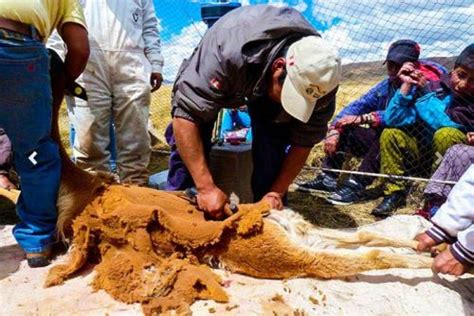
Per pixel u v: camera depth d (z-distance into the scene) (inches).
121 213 101.3
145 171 167.3
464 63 160.4
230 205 108.2
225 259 102.8
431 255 107.7
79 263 102.9
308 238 104.4
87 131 154.9
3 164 136.9
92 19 149.8
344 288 99.0
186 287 92.8
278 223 101.7
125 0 154.4
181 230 100.9
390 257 101.3
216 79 100.6
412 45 180.4
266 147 125.6
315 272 100.0
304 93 95.1
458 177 152.0
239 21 101.8
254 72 101.5
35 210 105.4
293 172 120.4
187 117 103.7
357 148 197.6
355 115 198.5
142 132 161.8
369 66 213.9
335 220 170.9
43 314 89.7
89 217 103.7
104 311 90.2
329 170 188.4
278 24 98.7
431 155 177.8
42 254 106.6
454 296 98.5
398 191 176.6
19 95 95.0
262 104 117.4
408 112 175.5
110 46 151.4
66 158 113.7
